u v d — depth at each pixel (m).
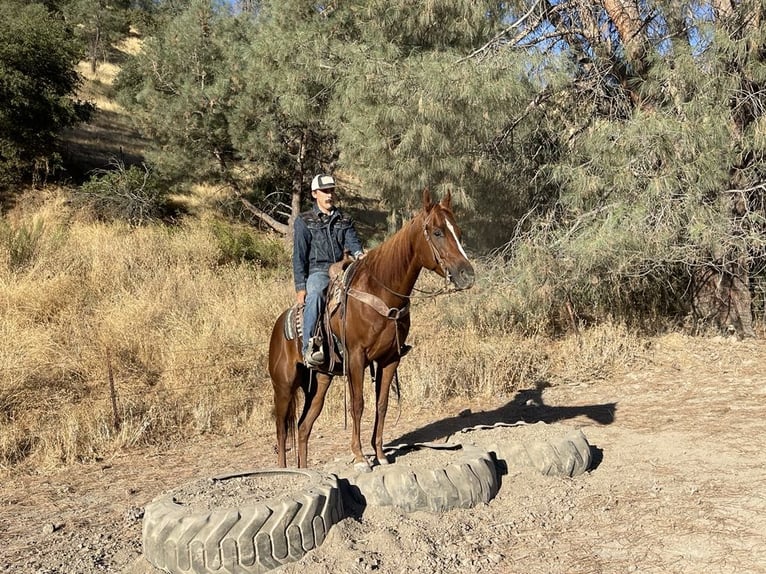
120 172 20.72
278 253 19.06
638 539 4.41
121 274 13.55
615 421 7.65
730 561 3.99
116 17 41.25
